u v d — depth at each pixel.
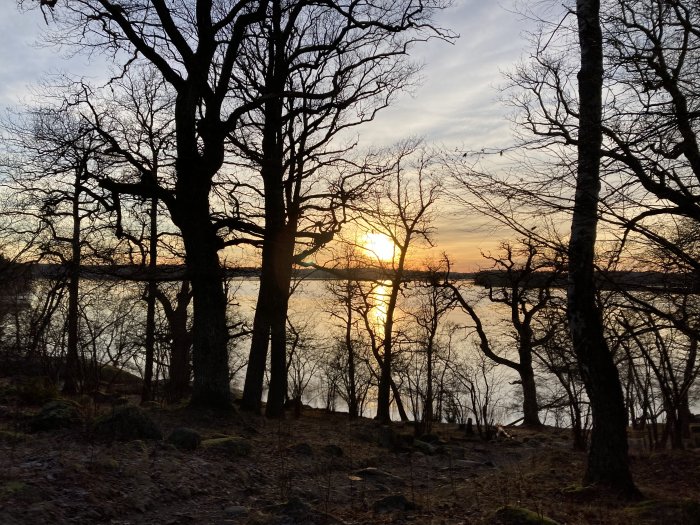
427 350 31.23
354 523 7.79
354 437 16.11
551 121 9.00
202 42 15.23
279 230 19.45
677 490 10.17
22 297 29.12
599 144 8.46
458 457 16.73
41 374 24.08
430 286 30.52
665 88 7.67
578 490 9.38
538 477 11.54
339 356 35.91
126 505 7.21
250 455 11.32
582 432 19.48
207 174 15.27
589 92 9.06
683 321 8.13
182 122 14.98
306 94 15.91
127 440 10.14
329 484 9.53
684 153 7.46
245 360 39.00
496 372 41.34
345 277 21.16
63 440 9.63
